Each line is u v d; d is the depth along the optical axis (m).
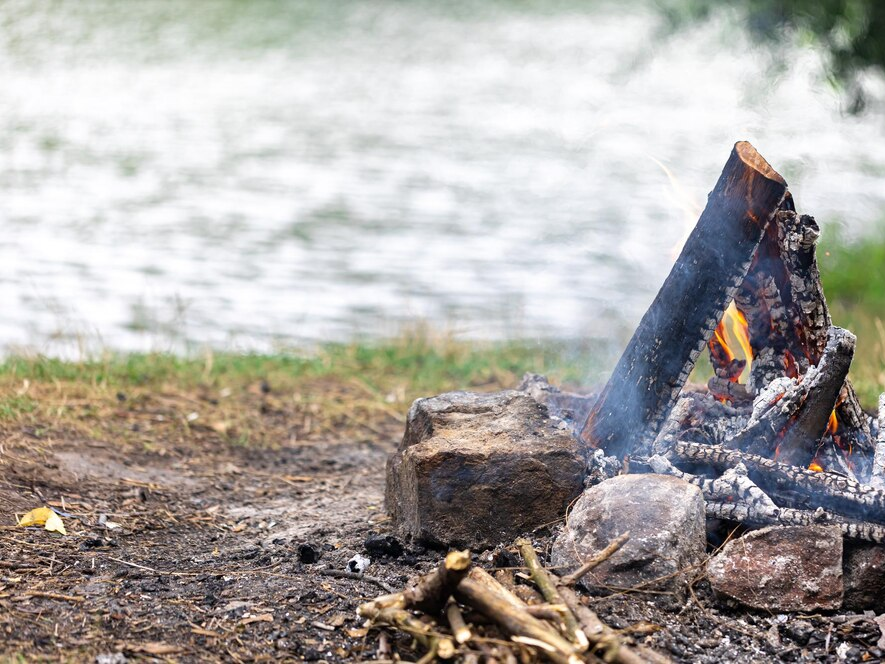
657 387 5.11
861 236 14.84
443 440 5.08
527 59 40.38
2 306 12.25
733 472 4.80
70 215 17.20
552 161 22.66
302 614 4.49
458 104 30.92
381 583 4.72
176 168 21.38
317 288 13.48
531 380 6.36
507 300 12.88
